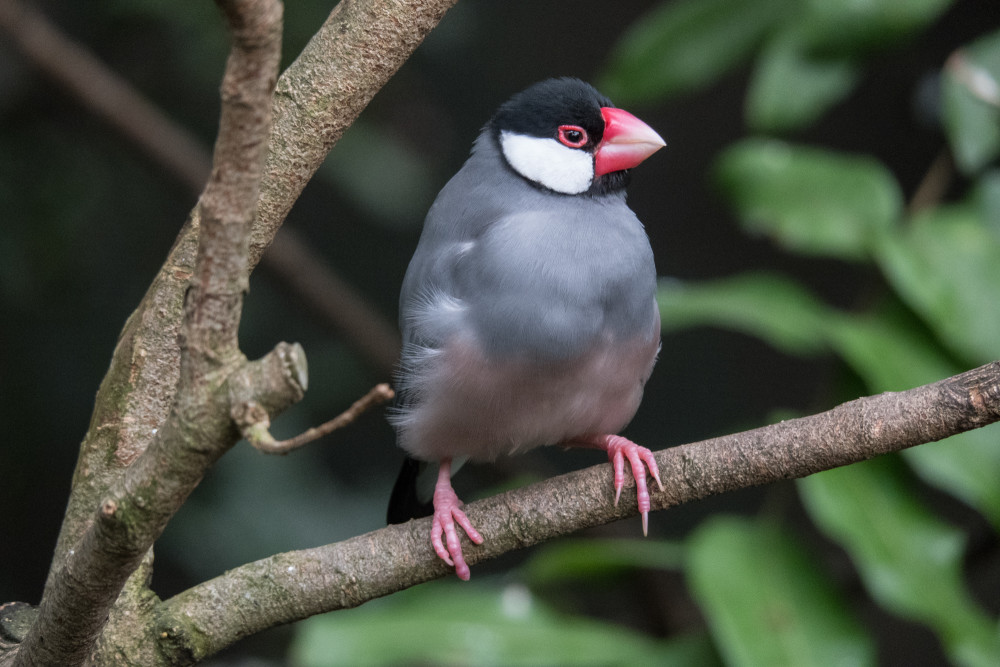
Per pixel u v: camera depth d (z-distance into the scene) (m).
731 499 13.23
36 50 9.04
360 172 9.72
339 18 3.99
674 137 14.52
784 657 5.38
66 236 9.27
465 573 4.38
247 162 2.92
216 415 3.03
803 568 5.75
